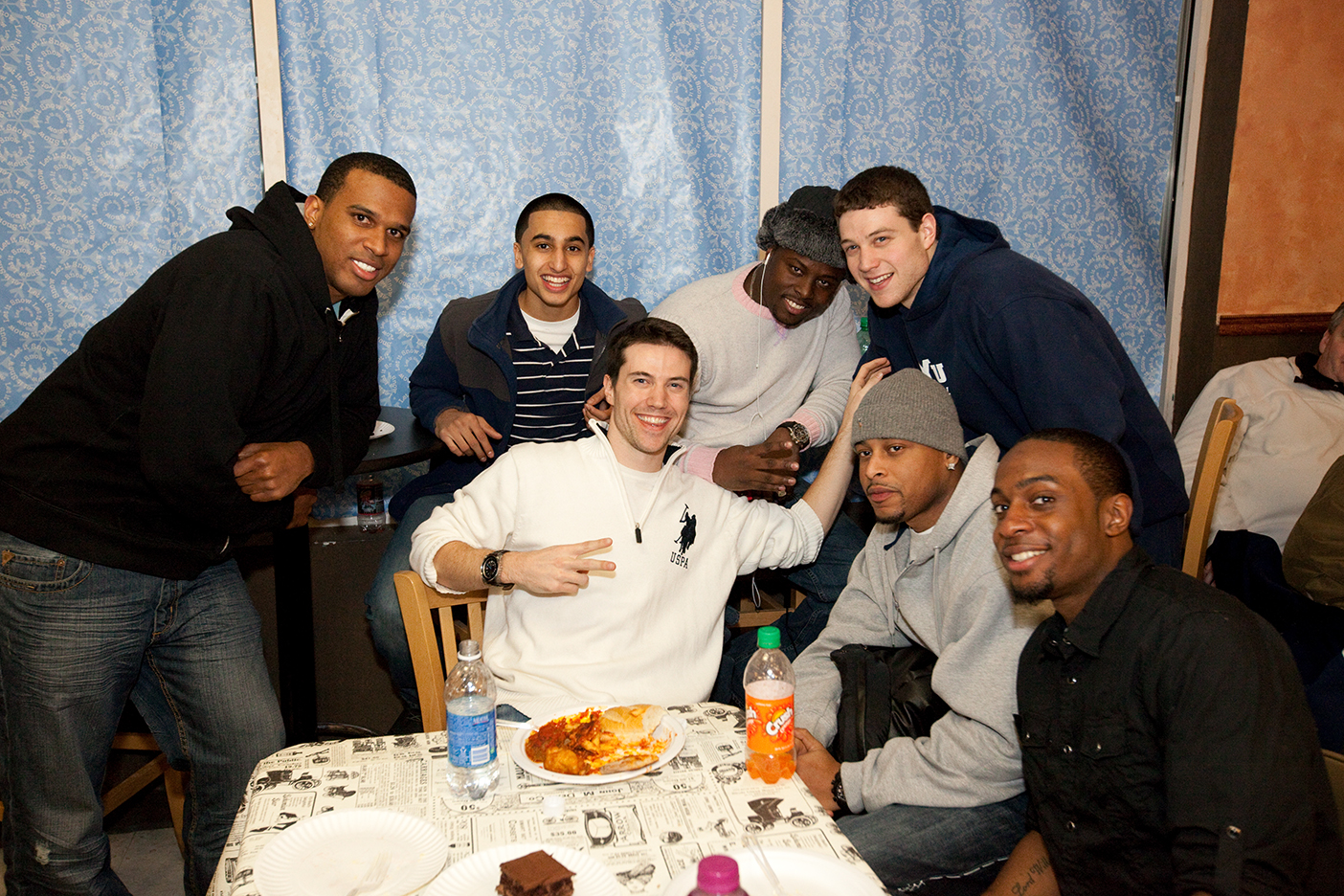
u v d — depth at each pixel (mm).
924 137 3141
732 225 3062
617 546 1856
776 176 3047
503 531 1894
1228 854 1146
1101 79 3236
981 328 2047
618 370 1846
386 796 1280
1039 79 3184
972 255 2109
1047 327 1943
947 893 1578
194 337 1729
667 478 1939
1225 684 1210
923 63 3102
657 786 1308
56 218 2584
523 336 2551
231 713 2010
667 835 1188
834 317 2705
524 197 2906
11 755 1858
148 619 1894
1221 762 1185
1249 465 3203
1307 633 2381
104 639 1835
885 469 1767
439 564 1766
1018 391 1999
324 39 2705
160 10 2580
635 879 1096
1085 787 1358
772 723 1333
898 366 2426
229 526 1885
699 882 952
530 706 1721
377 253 2027
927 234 2145
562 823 1213
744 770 1354
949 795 1599
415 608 1747
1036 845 1471
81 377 1821
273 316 1852
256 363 1803
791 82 3025
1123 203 3322
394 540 2523
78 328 2639
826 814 1240
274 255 1892
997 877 1456
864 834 1581
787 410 2650
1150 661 1283
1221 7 3295
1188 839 1188
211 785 2055
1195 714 1219
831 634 2027
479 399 2574
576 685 1775
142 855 2467
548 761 1333
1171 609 1290
